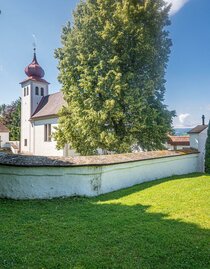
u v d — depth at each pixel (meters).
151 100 15.87
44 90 38.62
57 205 7.75
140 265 3.98
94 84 15.56
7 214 6.65
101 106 15.23
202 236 4.97
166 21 16.34
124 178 10.43
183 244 4.64
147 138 15.41
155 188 9.51
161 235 5.02
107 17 15.73
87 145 16.53
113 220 6.01
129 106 14.80
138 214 6.46
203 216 6.17
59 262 4.02
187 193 8.44
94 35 16.05
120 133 15.59
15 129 53.84
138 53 15.34
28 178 8.77
